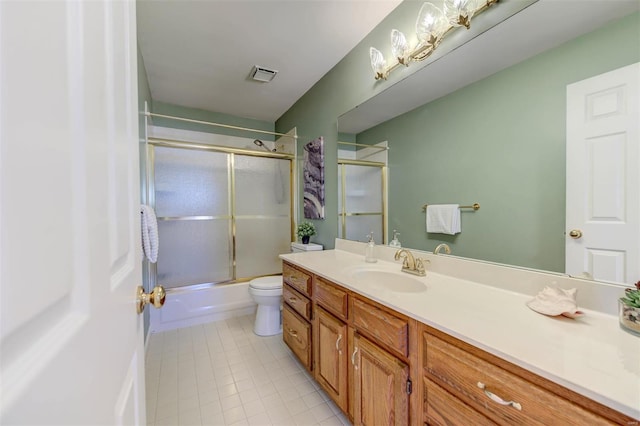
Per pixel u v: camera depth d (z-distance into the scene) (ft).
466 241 4.25
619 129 2.69
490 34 3.82
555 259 3.21
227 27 5.72
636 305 2.39
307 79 8.11
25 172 0.82
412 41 4.96
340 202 7.34
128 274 1.94
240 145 11.16
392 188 5.64
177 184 8.75
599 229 2.85
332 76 7.47
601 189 2.83
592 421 1.74
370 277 5.09
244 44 6.34
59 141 1.02
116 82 1.75
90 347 1.22
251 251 9.84
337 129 7.32
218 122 10.74
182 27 5.68
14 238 0.76
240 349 6.87
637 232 2.60
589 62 2.89
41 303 0.88
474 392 2.39
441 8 4.42
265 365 6.15
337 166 7.42
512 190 3.63
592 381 1.77
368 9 5.32
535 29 3.34
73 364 1.06
